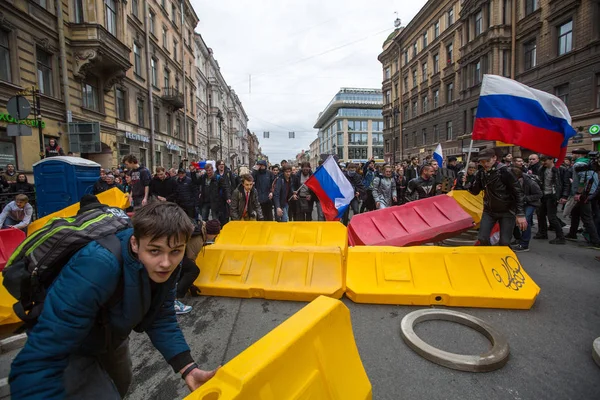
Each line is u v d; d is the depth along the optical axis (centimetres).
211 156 5125
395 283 397
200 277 431
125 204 670
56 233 136
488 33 2423
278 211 786
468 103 2803
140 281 130
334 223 506
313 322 175
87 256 123
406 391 237
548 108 614
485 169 482
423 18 3522
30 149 1332
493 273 390
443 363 266
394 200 822
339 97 9250
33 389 110
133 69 2286
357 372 196
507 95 631
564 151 621
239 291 413
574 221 727
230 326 343
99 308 125
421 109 3703
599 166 666
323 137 12262
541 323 336
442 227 600
